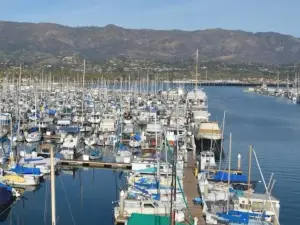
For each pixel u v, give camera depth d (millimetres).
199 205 45906
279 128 114312
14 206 47875
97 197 51750
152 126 85875
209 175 54500
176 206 40844
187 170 60969
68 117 105750
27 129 86562
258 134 103312
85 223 43312
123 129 91125
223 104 181500
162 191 47094
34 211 46500
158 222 37219
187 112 111000
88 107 124000
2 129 83500
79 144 78500
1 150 67438
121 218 41906
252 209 42750
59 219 44281
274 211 40531
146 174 54062
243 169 67625
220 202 44000
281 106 178500
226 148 85438
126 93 168125
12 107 110062
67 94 156375
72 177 61188
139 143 76562
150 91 195875
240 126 116938
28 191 53250
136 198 44094
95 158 69562
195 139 79750
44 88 165375
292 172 66188
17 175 53344
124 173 63312
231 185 49688
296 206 49969
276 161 74000
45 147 73938
